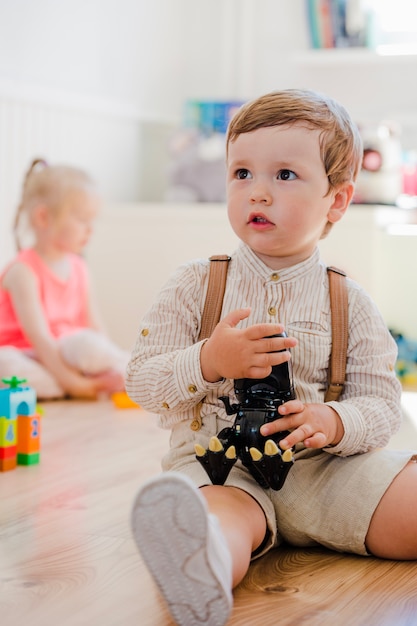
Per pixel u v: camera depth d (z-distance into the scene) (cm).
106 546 105
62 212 241
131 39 316
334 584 93
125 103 311
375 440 105
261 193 102
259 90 334
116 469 147
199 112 305
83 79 294
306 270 108
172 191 297
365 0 305
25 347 240
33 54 271
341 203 111
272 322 106
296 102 104
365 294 111
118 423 195
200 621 76
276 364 95
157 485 73
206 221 280
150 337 107
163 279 285
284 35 330
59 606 86
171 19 338
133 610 85
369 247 262
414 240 276
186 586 75
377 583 94
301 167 102
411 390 252
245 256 109
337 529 102
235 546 85
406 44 312
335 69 323
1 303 241
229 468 95
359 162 112
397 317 280
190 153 295
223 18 335
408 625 82
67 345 232
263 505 97
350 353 109
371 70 318
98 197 249
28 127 264
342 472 104
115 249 289
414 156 299
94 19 298
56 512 120
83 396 232
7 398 146
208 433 105
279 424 95
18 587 91
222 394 105
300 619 83
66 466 150
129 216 287
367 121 302
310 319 106
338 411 101
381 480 102
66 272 249
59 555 102
